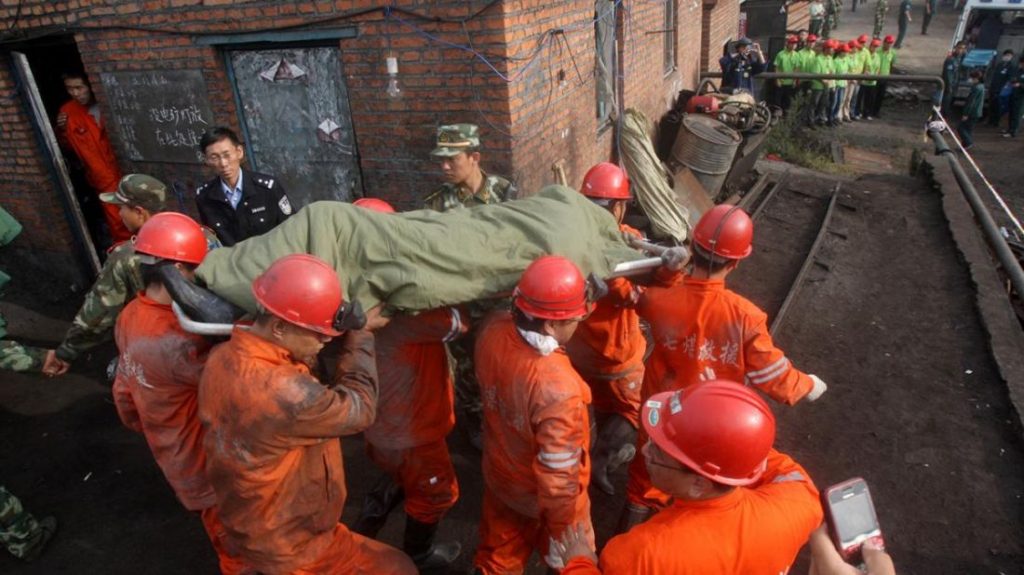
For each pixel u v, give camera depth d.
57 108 7.80
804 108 15.19
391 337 3.02
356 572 2.76
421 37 5.40
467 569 3.81
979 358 5.64
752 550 1.85
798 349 6.07
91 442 4.99
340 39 5.63
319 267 2.30
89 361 6.03
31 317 6.83
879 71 16.47
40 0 6.35
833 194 9.92
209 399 2.36
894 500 4.21
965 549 3.82
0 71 6.60
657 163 8.66
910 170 12.06
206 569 3.89
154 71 6.30
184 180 6.70
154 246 2.72
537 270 2.53
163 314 2.87
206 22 5.89
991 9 18.33
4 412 5.33
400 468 3.29
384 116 5.79
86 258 7.40
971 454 4.56
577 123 7.12
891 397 5.26
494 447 2.85
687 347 3.22
